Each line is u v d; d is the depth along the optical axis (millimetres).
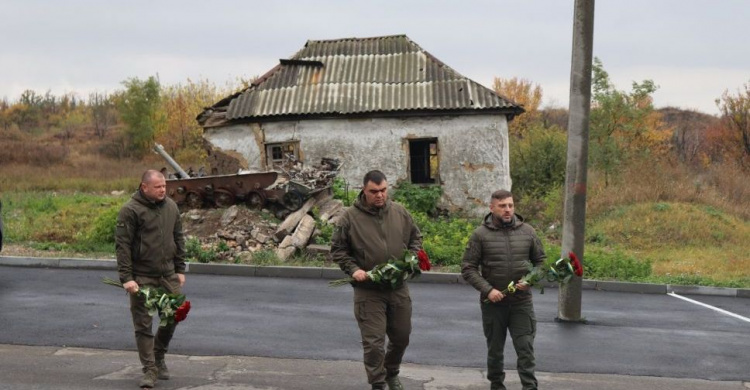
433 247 16484
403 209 7113
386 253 6824
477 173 21578
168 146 43844
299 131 22047
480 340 9844
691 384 8164
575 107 11258
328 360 8570
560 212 22625
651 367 8844
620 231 20859
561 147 27719
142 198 7164
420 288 14031
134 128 43438
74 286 12898
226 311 11242
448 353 9133
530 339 6965
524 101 52406
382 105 21734
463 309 11969
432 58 23453
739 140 35375
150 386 7078
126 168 36094
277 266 14961
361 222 6879
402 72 22984
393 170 21797
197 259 15609
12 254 15750
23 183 29562
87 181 30422
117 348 8812
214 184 18312
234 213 17531
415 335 10047
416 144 22391
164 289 7180
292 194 17656
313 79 23031
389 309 6914
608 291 14930
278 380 7613
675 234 20625
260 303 11961
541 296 13836
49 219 20078
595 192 24078
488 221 7090
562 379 8156
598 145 25516
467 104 21422
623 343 10070
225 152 22516
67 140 48062
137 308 7145
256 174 18047
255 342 9328
